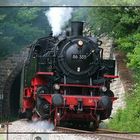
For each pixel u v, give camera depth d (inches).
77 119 1031.6
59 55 1030.4
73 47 1031.0
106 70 1053.2
